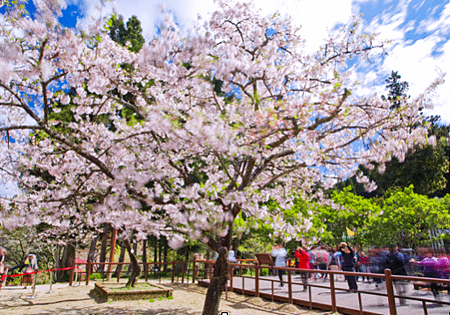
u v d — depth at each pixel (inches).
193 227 192.9
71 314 267.7
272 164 281.0
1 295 376.8
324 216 846.5
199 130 169.8
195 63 203.3
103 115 357.4
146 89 270.5
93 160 200.1
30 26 177.6
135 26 757.3
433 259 299.4
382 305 283.3
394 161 1231.5
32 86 237.3
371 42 264.1
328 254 551.2
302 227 256.7
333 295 268.5
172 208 212.7
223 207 220.2
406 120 227.6
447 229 755.4
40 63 183.0
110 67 225.9
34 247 642.8
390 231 756.6
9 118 251.0
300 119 193.0
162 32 185.6
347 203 895.1
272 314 273.3
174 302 333.7
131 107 213.6
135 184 205.6
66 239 530.0
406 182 1182.9
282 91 249.4
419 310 259.8
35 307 302.5
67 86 255.8
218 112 208.8
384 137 238.8
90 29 191.8
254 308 300.8
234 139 211.8
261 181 270.5
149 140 259.9
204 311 208.5
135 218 222.2
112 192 253.3
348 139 266.8
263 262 344.2
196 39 192.2
